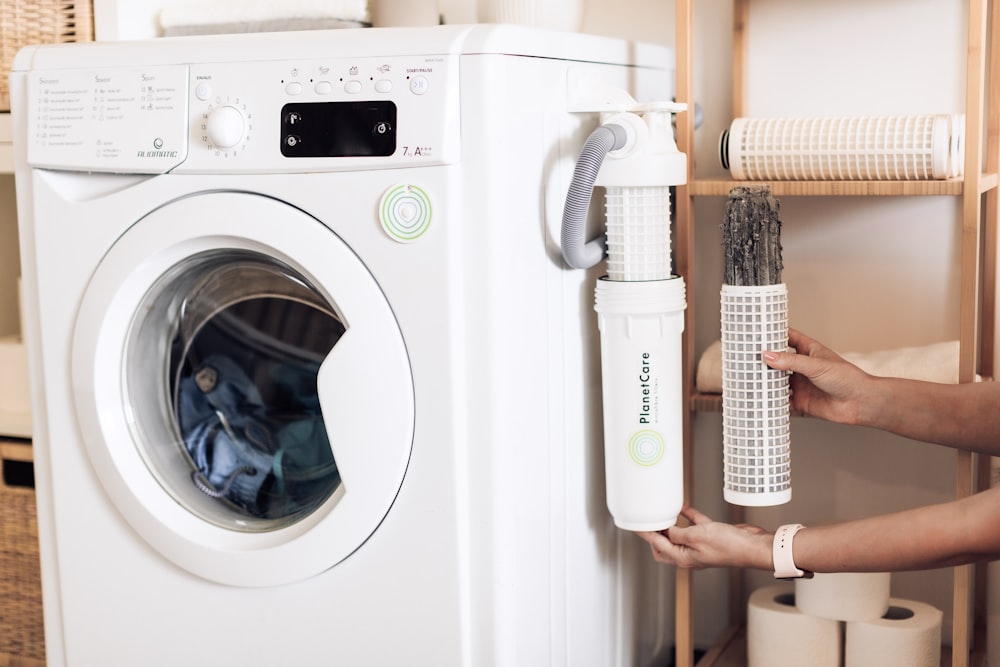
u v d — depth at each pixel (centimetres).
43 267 130
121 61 124
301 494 129
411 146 112
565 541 133
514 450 118
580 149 131
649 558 164
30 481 180
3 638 176
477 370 114
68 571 135
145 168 123
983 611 166
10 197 195
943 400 135
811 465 176
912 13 163
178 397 133
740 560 129
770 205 132
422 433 116
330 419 117
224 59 119
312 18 148
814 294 172
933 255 166
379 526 119
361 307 115
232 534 127
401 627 120
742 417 134
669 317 131
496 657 118
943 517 114
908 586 173
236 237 119
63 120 126
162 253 124
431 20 156
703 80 175
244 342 129
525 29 116
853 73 167
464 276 113
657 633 170
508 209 114
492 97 110
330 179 115
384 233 114
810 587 152
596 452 141
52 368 132
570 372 132
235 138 118
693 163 150
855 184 140
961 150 142
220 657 129
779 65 171
